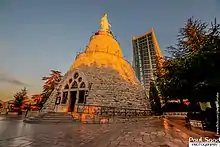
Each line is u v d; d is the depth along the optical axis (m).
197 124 14.73
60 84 36.72
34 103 47.81
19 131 11.69
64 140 9.03
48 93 45.84
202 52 13.47
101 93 30.52
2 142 8.18
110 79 34.22
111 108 28.42
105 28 48.84
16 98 39.97
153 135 10.87
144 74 93.19
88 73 33.22
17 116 27.39
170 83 20.31
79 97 31.16
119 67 39.41
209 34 15.04
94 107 27.27
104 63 37.75
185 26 21.38
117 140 9.34
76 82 32.69
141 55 99.25
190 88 16.94
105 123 19.39
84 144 8.28
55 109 32.59
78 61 39.06
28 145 7.77
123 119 22.62
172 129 13.78
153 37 97.62
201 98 16.62
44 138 9.38
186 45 20.78
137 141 9.13
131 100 33.69
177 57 20.28
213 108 14.14
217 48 12.55
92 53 40.53
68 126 15.46
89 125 16.81
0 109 36.62
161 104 40.03
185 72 15.75
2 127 13.54
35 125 15.80
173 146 8.12
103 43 43.69
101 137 10.14
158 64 34.50
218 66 12.58
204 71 13.74
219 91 13.27
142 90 40.19
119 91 33.06
